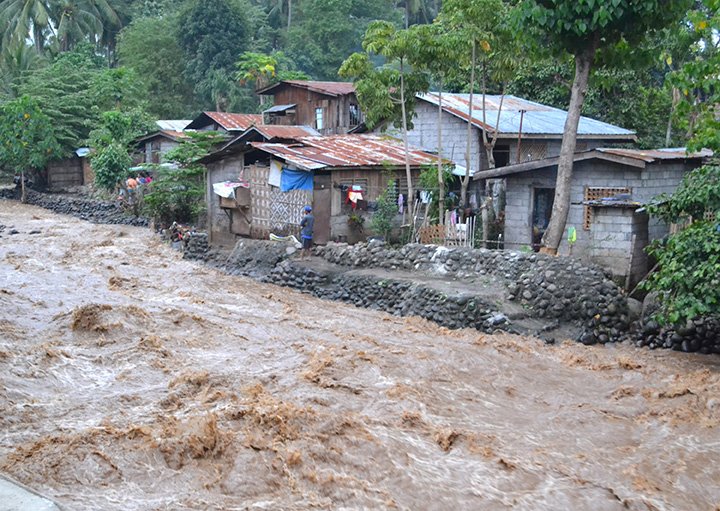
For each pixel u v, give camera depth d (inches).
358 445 369.1
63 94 1644.9
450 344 565.0
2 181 1863.9
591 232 688.4
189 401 433.1
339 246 813.9
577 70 676.7
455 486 331.9
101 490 321.1
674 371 506.0
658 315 541.0
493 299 616.7
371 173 884.6
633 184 732.7
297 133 1210.6
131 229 1218.0
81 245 1049.5
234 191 960.3
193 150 1174.3
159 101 1834.4
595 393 467.5
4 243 1060.5
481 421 415.5
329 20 1972.2
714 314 537.6
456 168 971.3
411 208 852.0
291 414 395.2
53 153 1555.1
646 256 684.7
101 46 2208.4
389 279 700.0
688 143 550.6
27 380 462.0
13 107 1505.9
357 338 578.2
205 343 565.0
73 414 410.0
